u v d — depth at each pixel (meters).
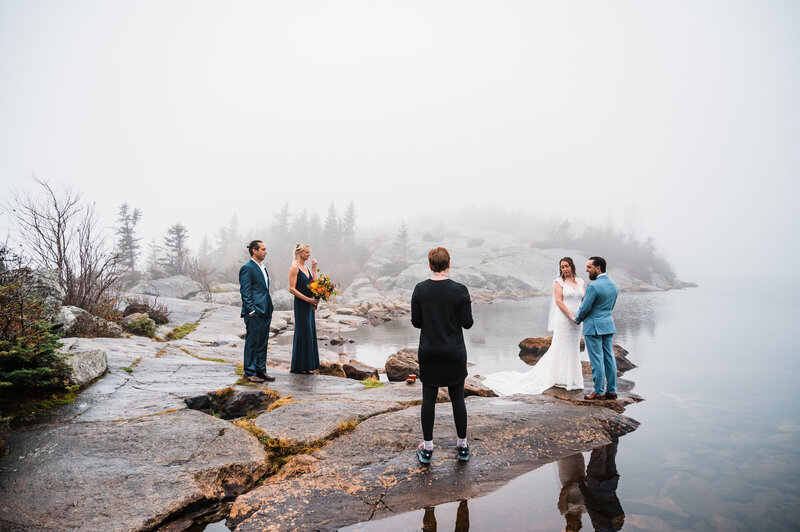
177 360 7.05
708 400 5.52
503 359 9.32
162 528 2.56
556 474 3.28
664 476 3.22
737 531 2.41
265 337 6.00
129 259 49.16
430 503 2.82
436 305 3.44
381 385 6.11
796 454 3.64
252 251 5.92
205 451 3.41
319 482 3.05
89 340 7.64
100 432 3.62
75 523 2.42
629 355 9.11
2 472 2.93
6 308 4.73
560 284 6.09
